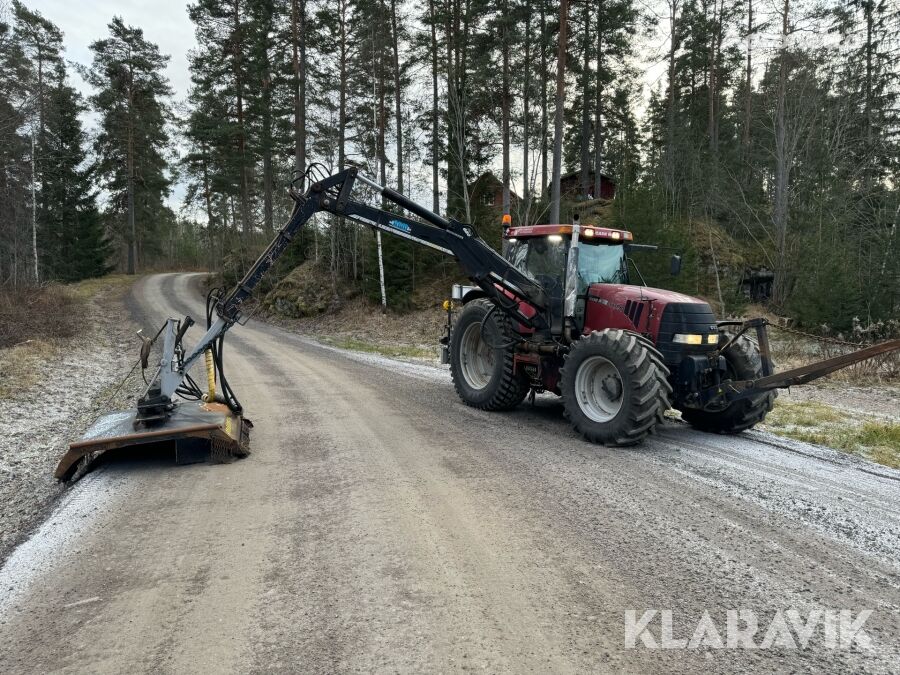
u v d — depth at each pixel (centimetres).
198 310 2928
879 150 2323
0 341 1372
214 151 3869
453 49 2700
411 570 306
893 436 631
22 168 2933
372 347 1770
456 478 461
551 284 682
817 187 2183
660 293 622
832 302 1463
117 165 4328
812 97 2208
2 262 3089
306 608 269
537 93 2358
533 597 278
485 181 2686
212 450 508
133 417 548
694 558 322
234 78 3622
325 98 2869
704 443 592
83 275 4266
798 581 297
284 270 3216
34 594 289
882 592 287
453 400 827
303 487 443
